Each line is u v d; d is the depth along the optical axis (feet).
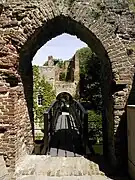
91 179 19.15
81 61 89.35
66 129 41.83
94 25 20.84
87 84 72.59
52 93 91.50
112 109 21.22
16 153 20.67
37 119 84.69
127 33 20.85
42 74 90.07
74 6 20.81
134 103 20.52
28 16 20.71
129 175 19.58
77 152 27.04
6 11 20.68
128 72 20.62
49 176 19.61
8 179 19.25
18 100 21.95
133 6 23.24
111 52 20.76
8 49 20.58
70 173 20.21
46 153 26.53
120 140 20.56
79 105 35.63
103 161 23.47
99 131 47.65
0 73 20.39
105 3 20.97
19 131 22.07
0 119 20.22
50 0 20.80
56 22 22.52
